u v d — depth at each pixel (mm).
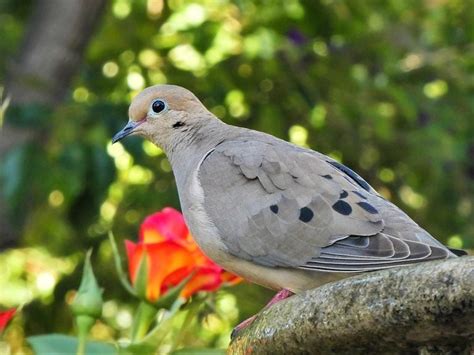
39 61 13531
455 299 4121
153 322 6820
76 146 12578
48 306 14781
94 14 13711
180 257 6219
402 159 15406
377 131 14422
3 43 15641
